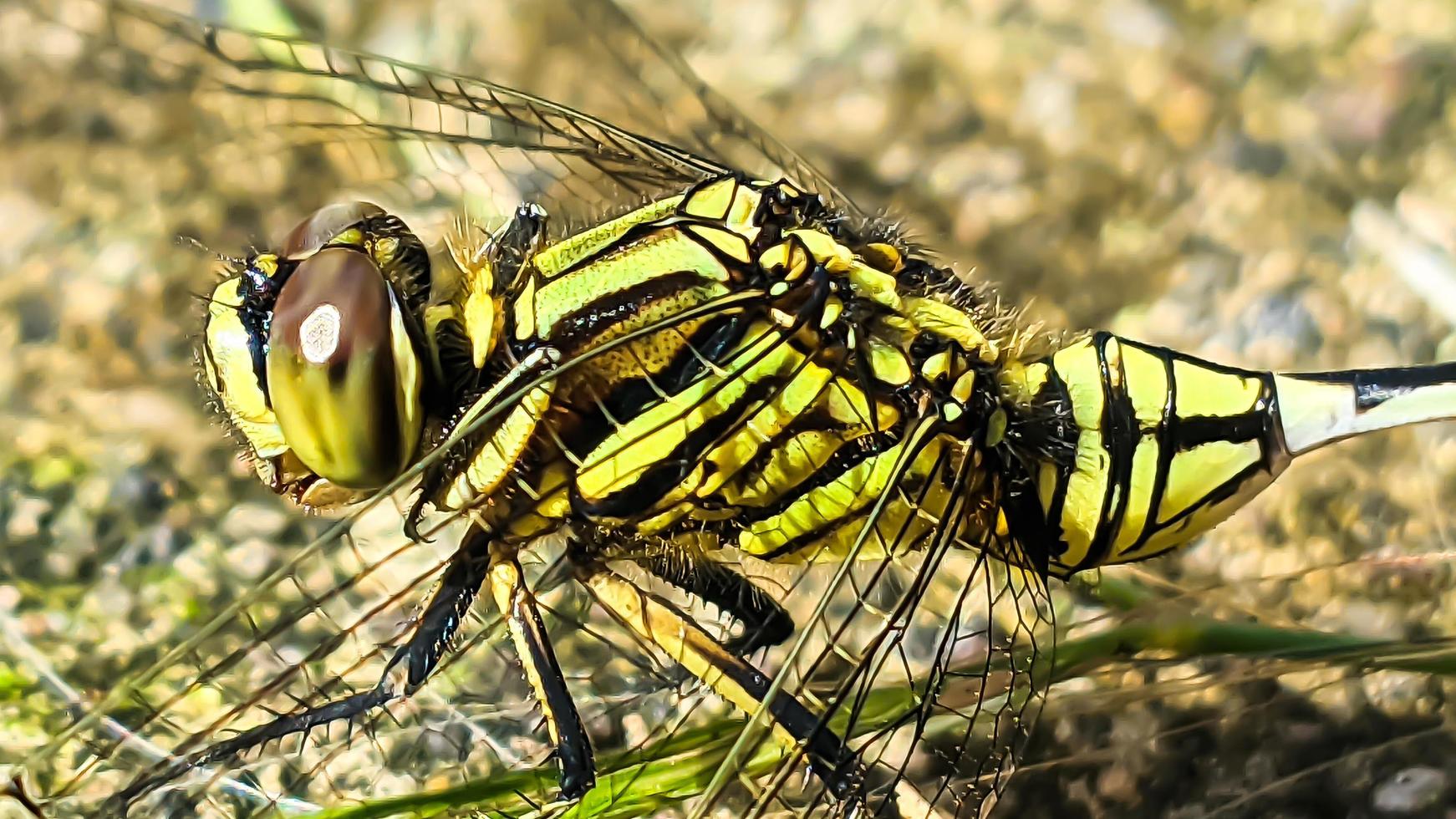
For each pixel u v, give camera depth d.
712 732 0.10
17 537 0.11
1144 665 0.10
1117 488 0.10
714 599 0.10
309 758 0.10
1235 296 0.11
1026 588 0.10
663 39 0.13
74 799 0.10
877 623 0.10
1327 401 0.10
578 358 0.09
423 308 0.10
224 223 0.12
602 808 0.10
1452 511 0.11
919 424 0.10
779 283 0.10
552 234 0.10
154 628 0.11
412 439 0.09
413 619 0.10
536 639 0.10
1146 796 0.10
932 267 0.10
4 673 0.10
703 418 0.10
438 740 0.10
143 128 0.12
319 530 0.11
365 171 0.11
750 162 0.11
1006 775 0.10
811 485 0.10
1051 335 0.10
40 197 0.12
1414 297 0.11
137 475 0.11
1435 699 0.10
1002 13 0.13
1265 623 0.10
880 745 0.10
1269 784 0.10
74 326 0.11
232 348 0.09
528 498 0.10
